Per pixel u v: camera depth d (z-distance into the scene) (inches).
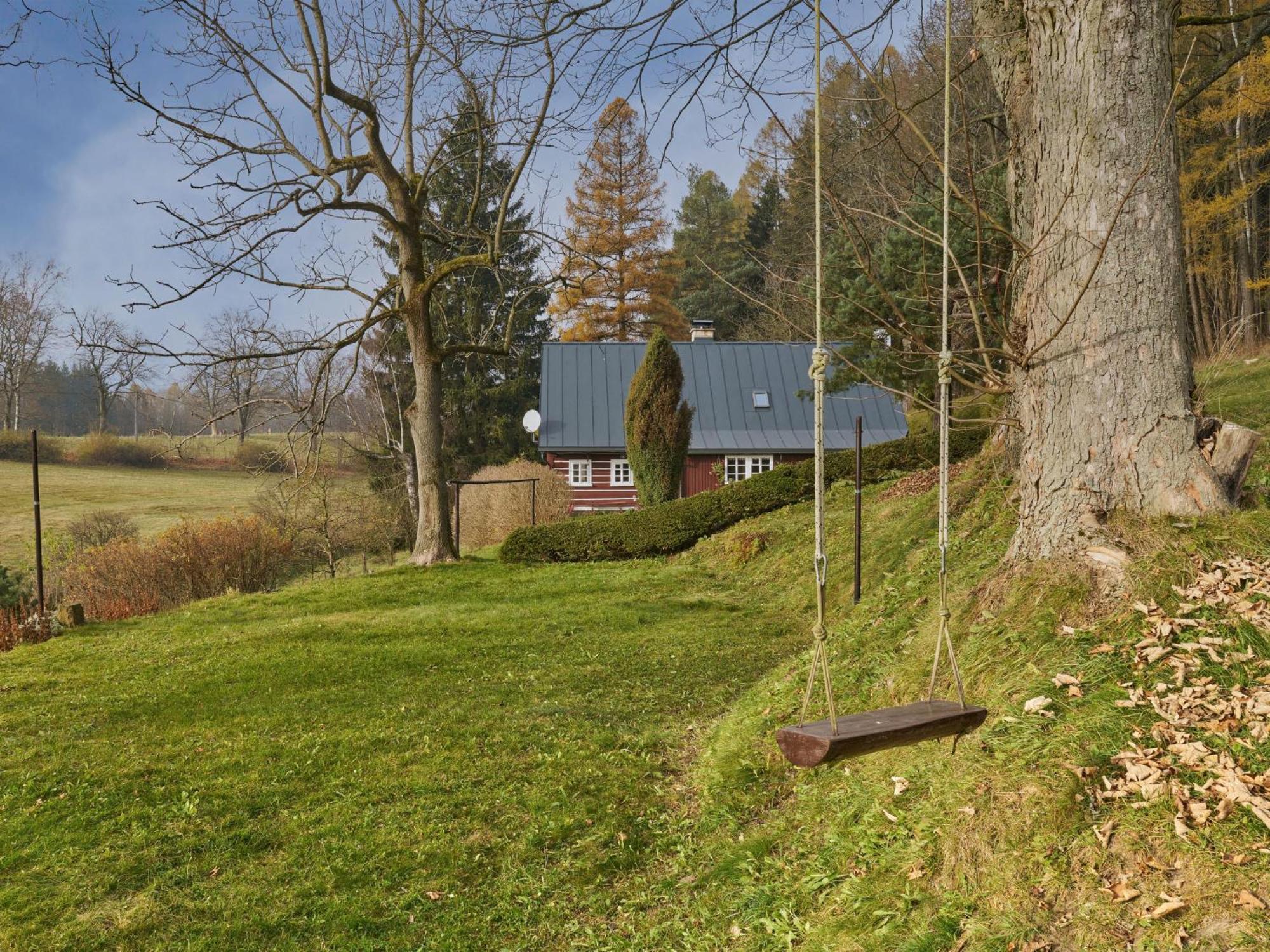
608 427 1195.3
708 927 172.1
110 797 254.4
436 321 1469.0
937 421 655.8
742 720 269.6
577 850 213.5
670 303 1649.9
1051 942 131.0
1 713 339.9
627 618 475.5
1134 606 191.2
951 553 322.3
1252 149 944.9
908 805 176.4
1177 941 122.8
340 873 208.1
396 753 281.0
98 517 1026.7
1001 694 186.2
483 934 183.2
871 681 248.1
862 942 147.2
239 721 320.5
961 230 474.0
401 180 684.7
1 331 1993.1
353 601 574.6
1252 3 674.2
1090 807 149.6
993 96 459.5
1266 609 178.5
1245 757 148.3
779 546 583.2
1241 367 581.0
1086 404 216.7
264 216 607.5
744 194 1947.6
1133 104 216.2
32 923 190.5
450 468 1587.1
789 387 1251.8
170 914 193.6
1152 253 214.5
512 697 337.4
